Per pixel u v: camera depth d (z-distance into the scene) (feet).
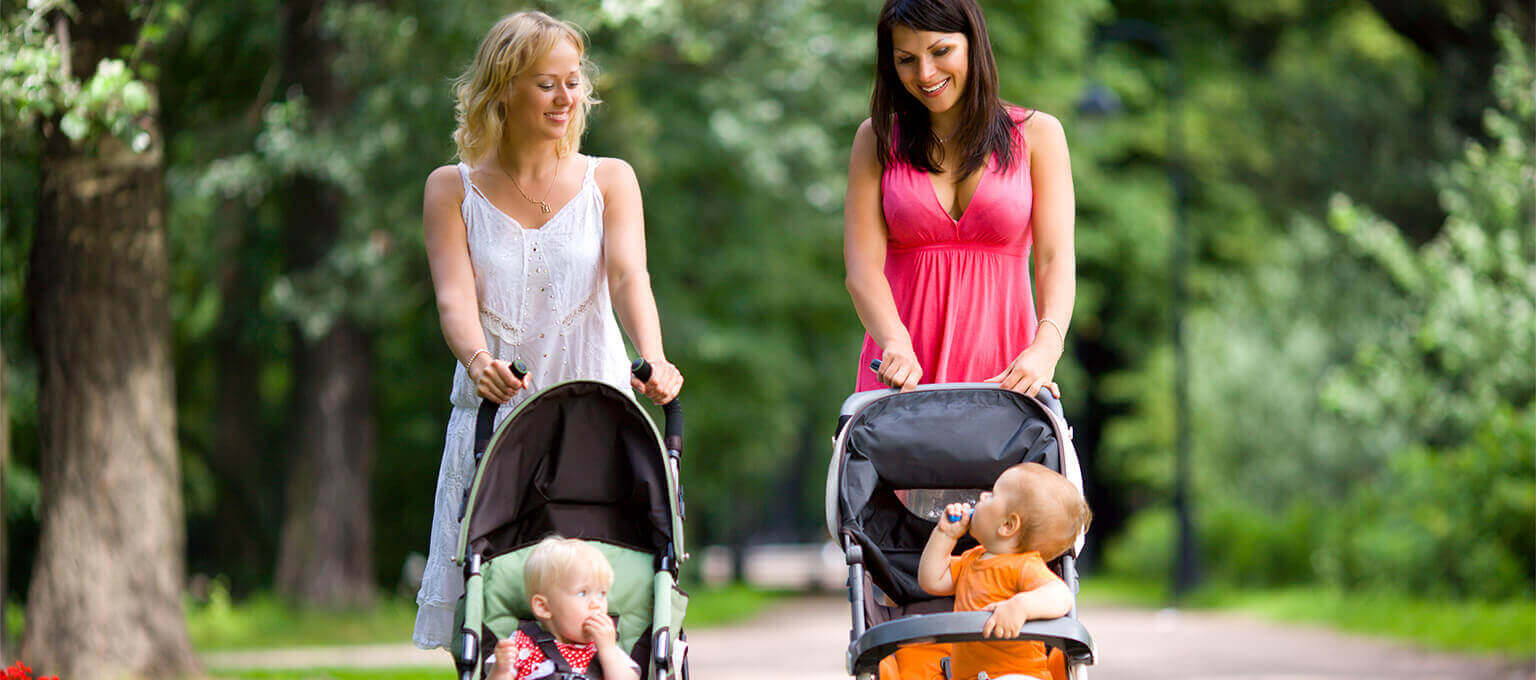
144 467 93.61
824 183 155.53
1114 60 240.53
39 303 92.58
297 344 167.22
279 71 146.00
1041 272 45.52
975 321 45.60
